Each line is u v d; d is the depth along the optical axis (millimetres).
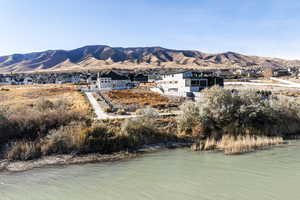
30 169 19859
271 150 23812
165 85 77000
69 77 165375
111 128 28266
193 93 60406
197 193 14094
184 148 26438
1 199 13828
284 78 134875
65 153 23734
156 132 29375
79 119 31016
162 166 19703
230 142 26688
